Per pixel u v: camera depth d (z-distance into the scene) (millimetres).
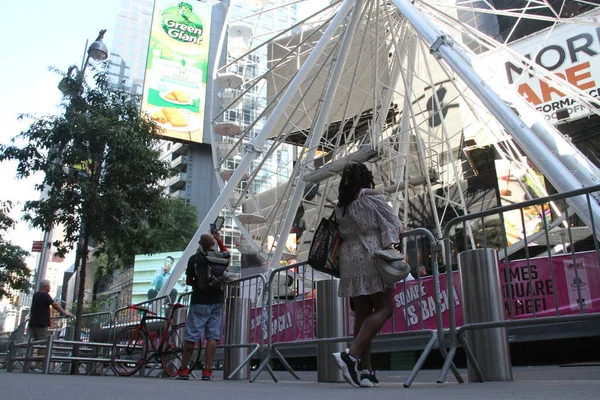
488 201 21172
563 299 6473
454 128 23531
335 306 5176
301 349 9367
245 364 6039
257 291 6777
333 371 5047
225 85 21625
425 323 7613
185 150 72875
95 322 11461
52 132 12664
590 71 19312
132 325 8383
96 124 12766
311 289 6512
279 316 6613
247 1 22609
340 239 4043
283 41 27828
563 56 20156
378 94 18266
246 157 15773
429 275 7605
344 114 18016
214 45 68250
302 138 30203
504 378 4098
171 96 61562
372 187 4078
